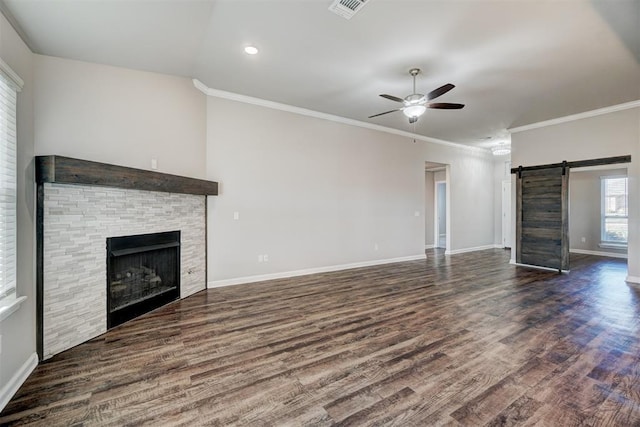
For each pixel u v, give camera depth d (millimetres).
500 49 3344
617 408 1848
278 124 5137
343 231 5992
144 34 2789
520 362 2393
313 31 3027
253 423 1723
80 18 2367
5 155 2045
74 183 2521
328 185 5766
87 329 2766
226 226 4664
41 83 2543
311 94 4695
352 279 5129
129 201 3193
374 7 2656
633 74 3922
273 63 3693
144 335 2883
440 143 7754
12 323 2045
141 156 3418
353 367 2316
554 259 5828
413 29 2988
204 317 3355
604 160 5207
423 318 3330
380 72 3930
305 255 5496
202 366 2332
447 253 8070
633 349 2604
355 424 1715
